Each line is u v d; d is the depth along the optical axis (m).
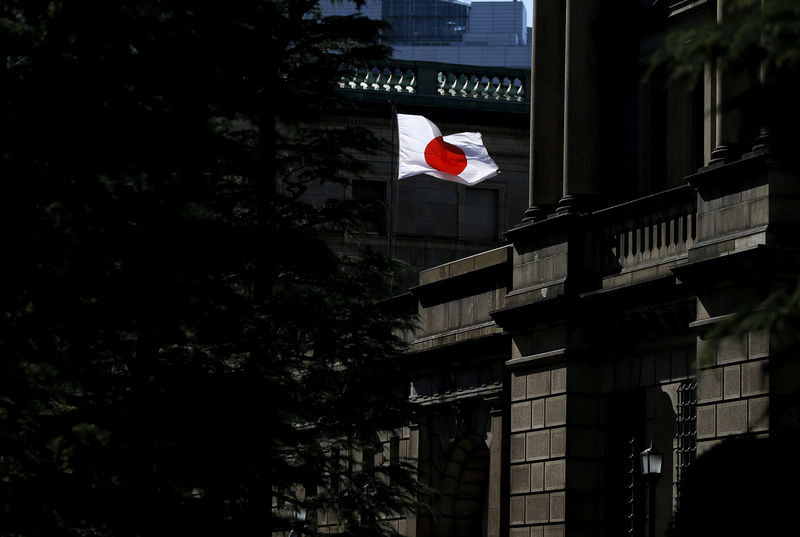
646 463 33.12
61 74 28.11
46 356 28.45
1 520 28.48
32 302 28.25
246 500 32.88
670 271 35.69
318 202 64.56
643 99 41.25
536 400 40.50
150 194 30.45
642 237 37.66
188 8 31.06
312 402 35.84
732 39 17.67
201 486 30.97
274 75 33.84
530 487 40.47
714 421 32.84
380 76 67.62
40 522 28.64
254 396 31.86
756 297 32.09
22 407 28.27
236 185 33.56
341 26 35.97
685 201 36.03
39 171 27.77
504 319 41.84
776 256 31.70
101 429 29.09
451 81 68.56
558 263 40.12
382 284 38.16
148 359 31.00
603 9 41.62
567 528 38.81
